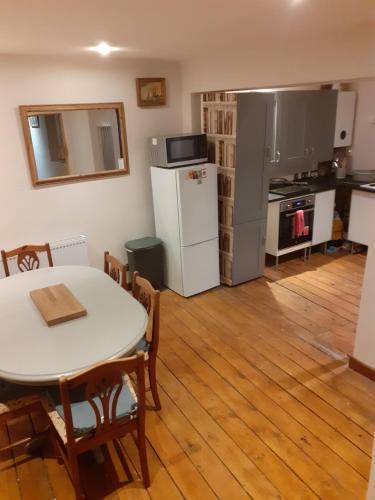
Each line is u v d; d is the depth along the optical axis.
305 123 4.66
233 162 3.72
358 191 4.64
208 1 1.81
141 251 3.92
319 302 3.88
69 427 1.71
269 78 3.18
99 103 3.68
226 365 2.98
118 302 2.40
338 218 5.11
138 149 4.04
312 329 3.42
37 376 1.76
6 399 2.06
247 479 2.06
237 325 3.52
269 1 1.83
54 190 3.65
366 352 2.76
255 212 4.05
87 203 3.87
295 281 4.36
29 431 2.44
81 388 2.06
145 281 2.43
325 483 2.03
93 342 2.00
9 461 2.22
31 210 3.58
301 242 4.73
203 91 3.89
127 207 4.12
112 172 3.91
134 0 1.74
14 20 2.06
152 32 2.50
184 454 2.23
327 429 2.36
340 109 4.87
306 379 2.80
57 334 2.08
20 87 3.28
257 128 3.71
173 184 3.65
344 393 2.65
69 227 3.83
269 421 2.44
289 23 2.33
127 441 2.33
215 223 3.96
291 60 2.97
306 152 4.81
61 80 3.45
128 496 2.00
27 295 2.52
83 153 3.71
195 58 3.84
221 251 4.21
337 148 5.29
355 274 4.51
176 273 4.04
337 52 2.65
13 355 1.91
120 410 1.89
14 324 2.18
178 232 3.80
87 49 3.12
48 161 3.55
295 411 2.51
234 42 2.98
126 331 2.10
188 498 1.98
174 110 4.20
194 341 3.30
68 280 2.73
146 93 3.92
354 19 2.25
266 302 3.91
